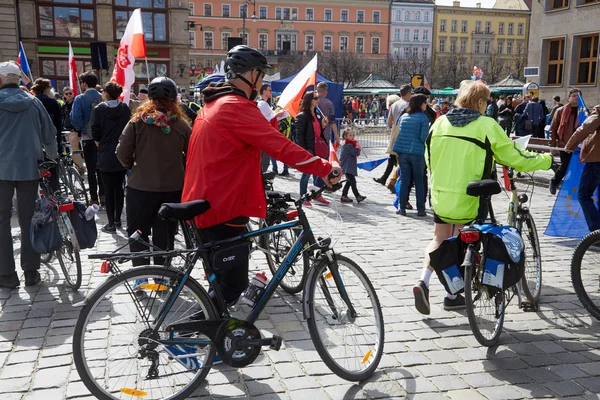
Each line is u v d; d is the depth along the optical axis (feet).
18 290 16.93
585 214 21.97
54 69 121.90
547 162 13.26
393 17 295.28
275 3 279.28
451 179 13.79
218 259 10.86
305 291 11.13
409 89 33.58
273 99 79.87
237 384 11.43
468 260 12.48
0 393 10.99
